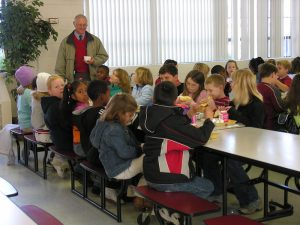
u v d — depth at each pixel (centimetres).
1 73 668
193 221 322
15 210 163
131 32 775
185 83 407
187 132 260
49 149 432
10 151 500
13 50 630
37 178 448
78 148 382
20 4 624
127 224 323
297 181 332
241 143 264
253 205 332
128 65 777
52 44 710
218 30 863
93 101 365
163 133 264
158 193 264
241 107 341
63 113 395
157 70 803
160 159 268
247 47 900
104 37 751
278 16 928
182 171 270
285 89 483
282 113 402
